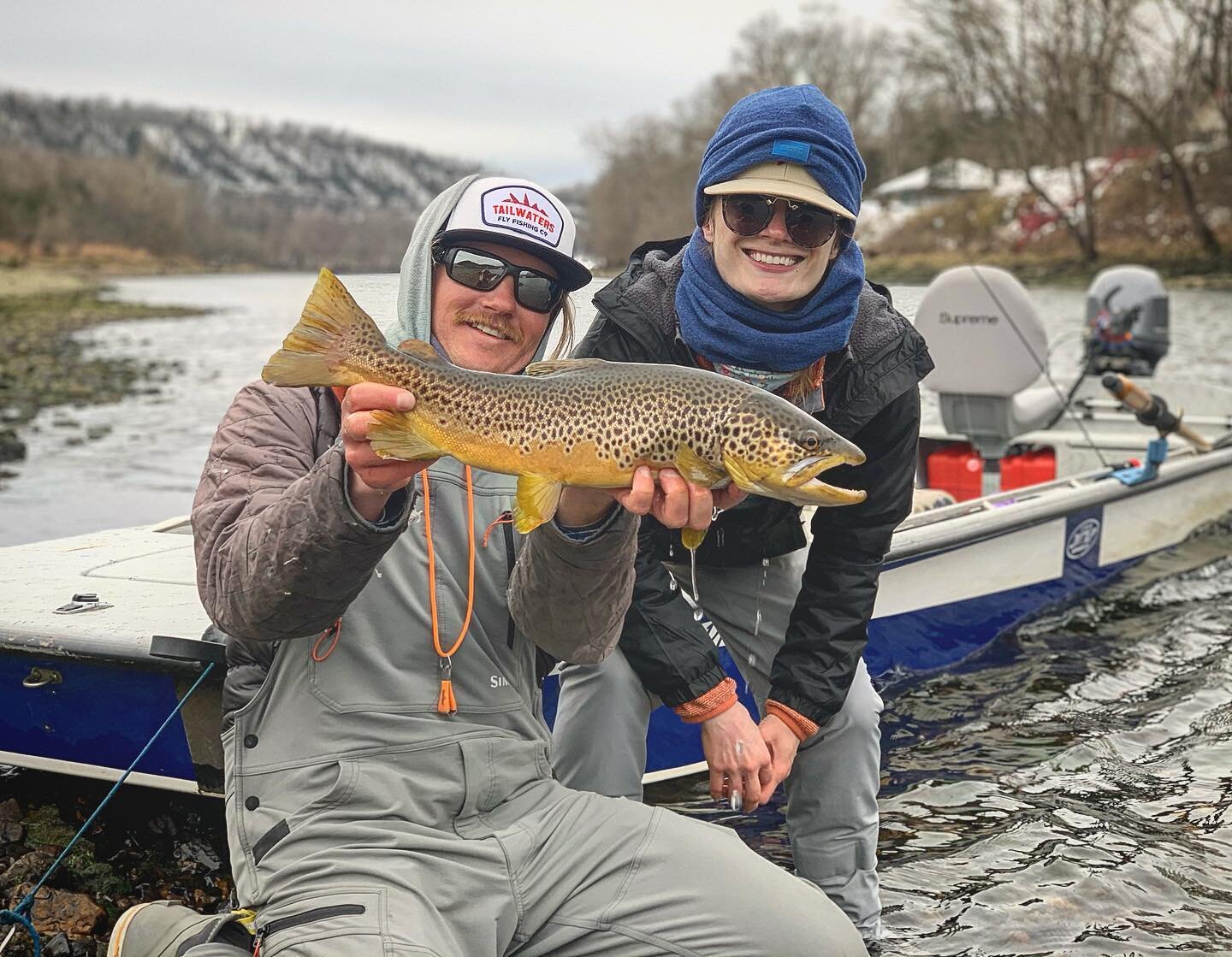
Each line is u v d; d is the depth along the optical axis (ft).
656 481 3.32
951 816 5.78
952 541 7.42
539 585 3.71
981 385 9.05
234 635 3.59
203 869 5.13
